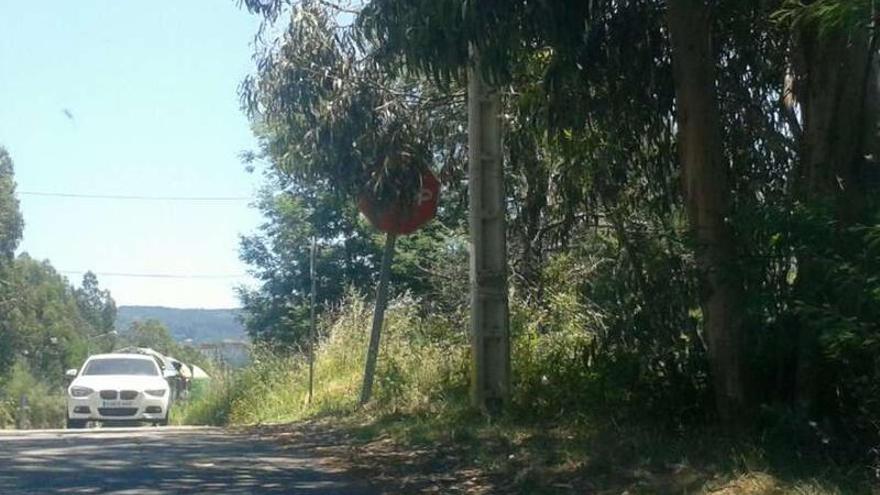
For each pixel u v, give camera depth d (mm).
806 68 10281
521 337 15039
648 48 11672
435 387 15703
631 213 12891
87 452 12656
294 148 16219
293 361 23078
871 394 8953
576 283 15219
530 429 12367
